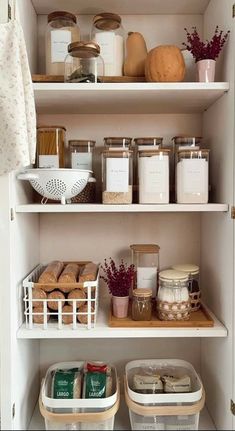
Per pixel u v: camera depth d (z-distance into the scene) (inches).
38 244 53.1
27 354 46.9
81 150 48.9
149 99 45.1
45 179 41.6
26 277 44.8
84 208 42.3
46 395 44.3
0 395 39.6
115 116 52.6
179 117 52.7
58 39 46.4
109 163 43.2
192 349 54.1
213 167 48.2
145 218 53.5
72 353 53.9
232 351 41.4
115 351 54.0
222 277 44.6
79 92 41.9
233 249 41.1
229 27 41.3
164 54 42.2
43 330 41.8
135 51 46.1
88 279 43.7
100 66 44.3
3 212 39.1
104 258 53.6
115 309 45.0
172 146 52.6
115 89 41.0
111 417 42.6
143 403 42.2
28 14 46.6
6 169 36.9
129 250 53.5
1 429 39.6
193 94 43.3
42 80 44.1
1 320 39.5
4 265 39.4
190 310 46.1
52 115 52.6
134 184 48.6
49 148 46.7
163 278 44.0
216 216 46.9
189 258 53.9
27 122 38.5
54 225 53.4
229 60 41.5
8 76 36.4
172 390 44.1
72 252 53.6
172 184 49.4
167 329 42.6
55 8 49.8
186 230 53.7
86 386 43.4
